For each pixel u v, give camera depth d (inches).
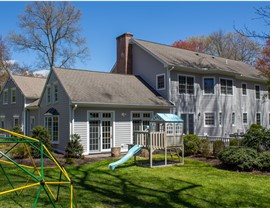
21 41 1497.3
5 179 393.7
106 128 715.4
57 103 734.5
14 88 1099.9
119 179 404.5
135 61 975.6
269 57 951.6
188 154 649.0
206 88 939.3
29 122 993.5
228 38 1815.9
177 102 867.4
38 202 287.7
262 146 533.3
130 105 737.0
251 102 1122.0
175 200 305.0
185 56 997.8
